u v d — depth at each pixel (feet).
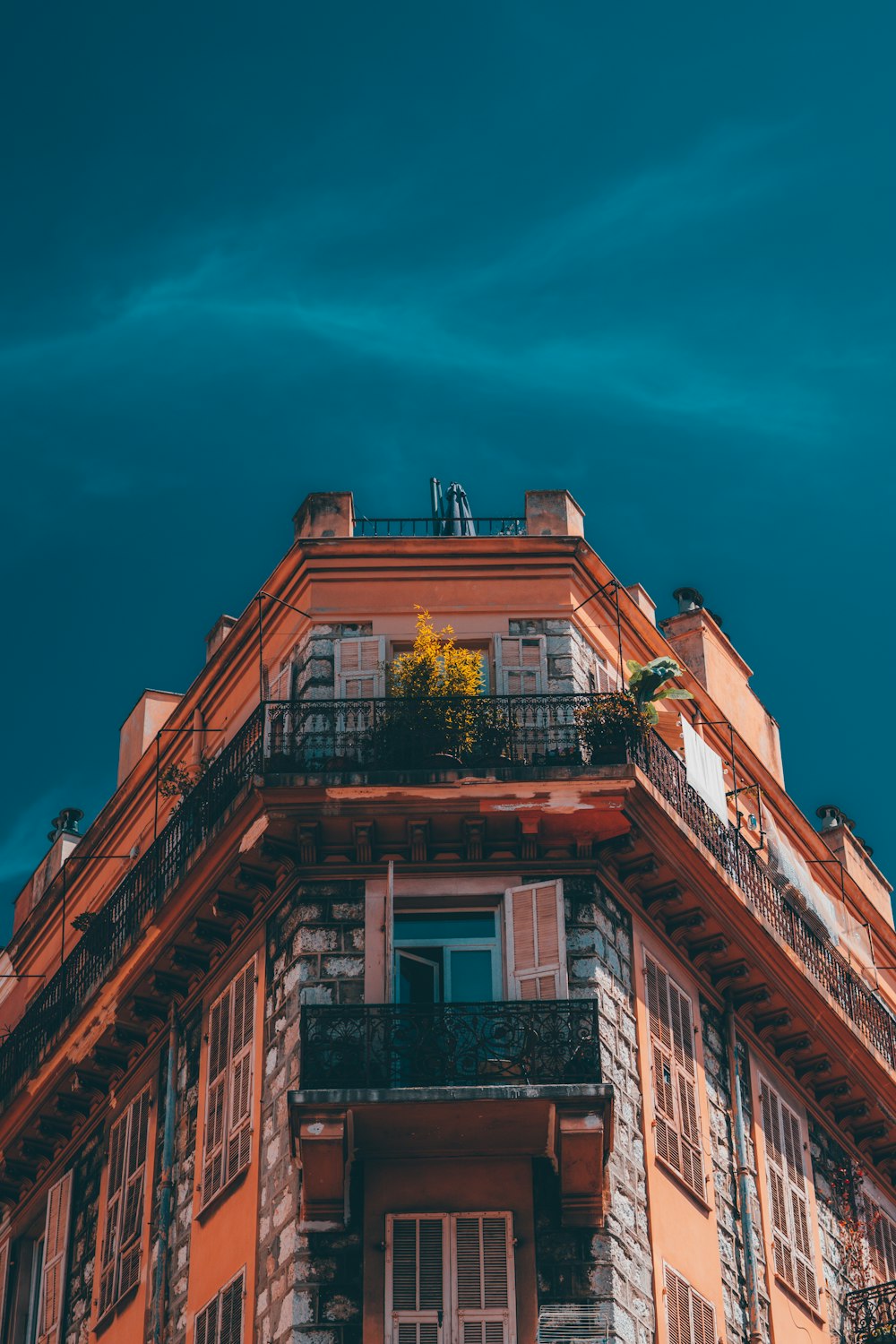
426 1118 92.68
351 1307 91.25
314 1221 93.15
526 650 108.27
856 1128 118.32
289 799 100.53
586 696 105.19
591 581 111.55
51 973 129.08
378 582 109.91
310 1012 95.14
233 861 102.73
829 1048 113.29
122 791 123.24
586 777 100.53
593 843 101.60
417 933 100.01
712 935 106.63
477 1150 94.32
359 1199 93.56
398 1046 95.09
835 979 115.75
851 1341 110.11
